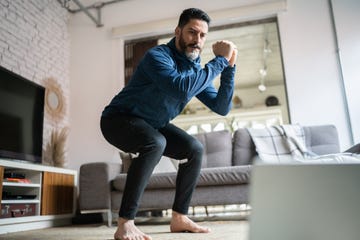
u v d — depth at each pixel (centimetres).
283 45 373
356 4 361
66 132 411
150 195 266
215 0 407
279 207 39
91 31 442
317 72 359
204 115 766
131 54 434
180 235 144
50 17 412
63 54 429
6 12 341
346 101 344
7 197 243
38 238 171
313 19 371
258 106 807
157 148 141
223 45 153
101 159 401
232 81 166
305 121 352
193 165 160
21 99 300
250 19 397
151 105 150
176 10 418
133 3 436
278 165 41
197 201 257
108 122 151
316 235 37
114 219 334
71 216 316
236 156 326
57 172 300
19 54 353
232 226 193
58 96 407
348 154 241
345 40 357
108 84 422
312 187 39
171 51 158
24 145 297
